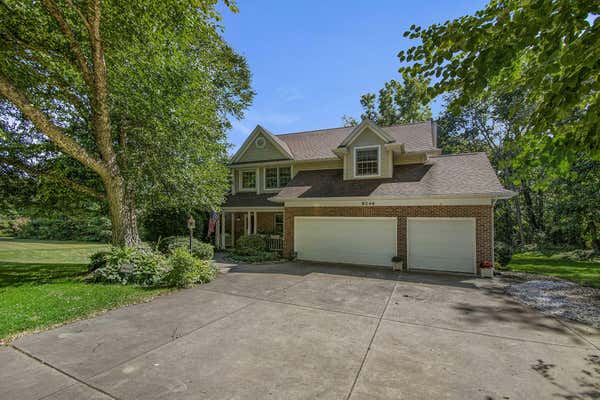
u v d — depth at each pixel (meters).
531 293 7.90
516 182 3.75
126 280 8.41
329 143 17.44
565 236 19.17
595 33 2.10
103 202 12.05
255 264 12.50
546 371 3.89
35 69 9.24
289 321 5.70
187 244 12.65
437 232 11.17
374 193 12.16
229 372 3.81
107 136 9.46
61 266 12.07
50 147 10.34
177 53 9.59
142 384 3.52
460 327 5.45
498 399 3.27
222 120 16.89
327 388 3.47
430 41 3.04
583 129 2.74
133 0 8.45
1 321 5.34
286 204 14.02
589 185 13.08
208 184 12.80
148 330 5.21
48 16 8.80
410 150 13.46
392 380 3.65
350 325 5.50
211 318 5.84
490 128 23.27
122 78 9.70
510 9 2.58
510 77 3.23
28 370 3.83
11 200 11.05
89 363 4.02
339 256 12.86
